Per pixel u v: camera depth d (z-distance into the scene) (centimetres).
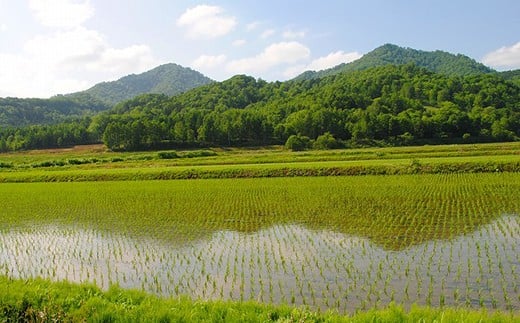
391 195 3259
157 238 2297
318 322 941
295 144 11288
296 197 3412
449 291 1359
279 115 15988
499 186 3412
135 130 12838
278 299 1363
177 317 952
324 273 1591
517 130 12625
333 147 11288
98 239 2339
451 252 1786
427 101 17300
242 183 4441
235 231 2384
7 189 4931
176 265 1792
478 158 4897
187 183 4700
